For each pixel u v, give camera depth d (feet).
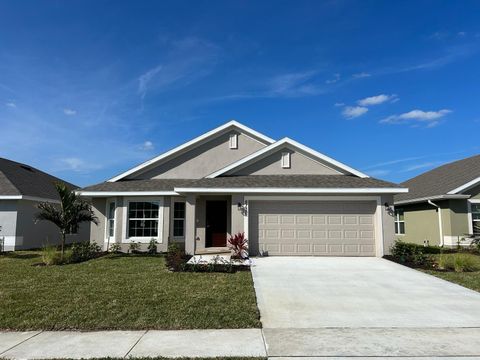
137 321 22.90
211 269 39.91
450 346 19.22
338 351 18.52
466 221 61.72
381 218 50.57
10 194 65.36
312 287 32.78
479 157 74.43
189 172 65.82
